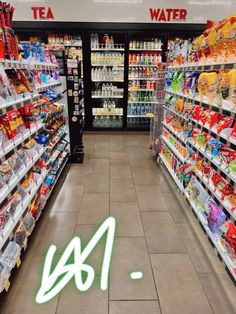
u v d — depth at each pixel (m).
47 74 3.34
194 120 2.71
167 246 2.31
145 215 2.80
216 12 5.46
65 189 3.37
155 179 3.71
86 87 5.89
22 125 2.17
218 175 2.17
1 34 1.74
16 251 1.83
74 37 5.77
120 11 5.37
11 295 1.79
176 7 5.38
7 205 1.77
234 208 1.85
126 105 6.09
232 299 1.78
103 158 4.56
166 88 4.03
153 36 5.98
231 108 1.84
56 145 3.50
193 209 2.67
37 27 5.37
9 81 1.92
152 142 4.77
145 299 1.78
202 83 2.42
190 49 2.85
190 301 1.77
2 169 1.75
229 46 1.89
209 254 2.21
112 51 6.00
